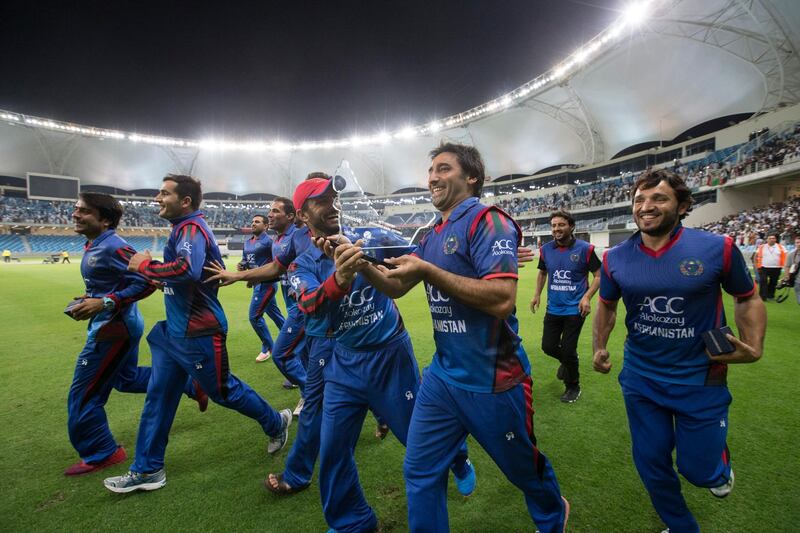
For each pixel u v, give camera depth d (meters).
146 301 10.62
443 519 1.66
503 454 1.65
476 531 2.14
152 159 48.09
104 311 2.68
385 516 2.26
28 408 3.79
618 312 8.12
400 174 48.84
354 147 47.91
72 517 2.28
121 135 42.69
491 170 44.56
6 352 5.73
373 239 1.56
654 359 1.93
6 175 43.94
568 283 3.78
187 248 2.50
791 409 3.43
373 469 2.72
